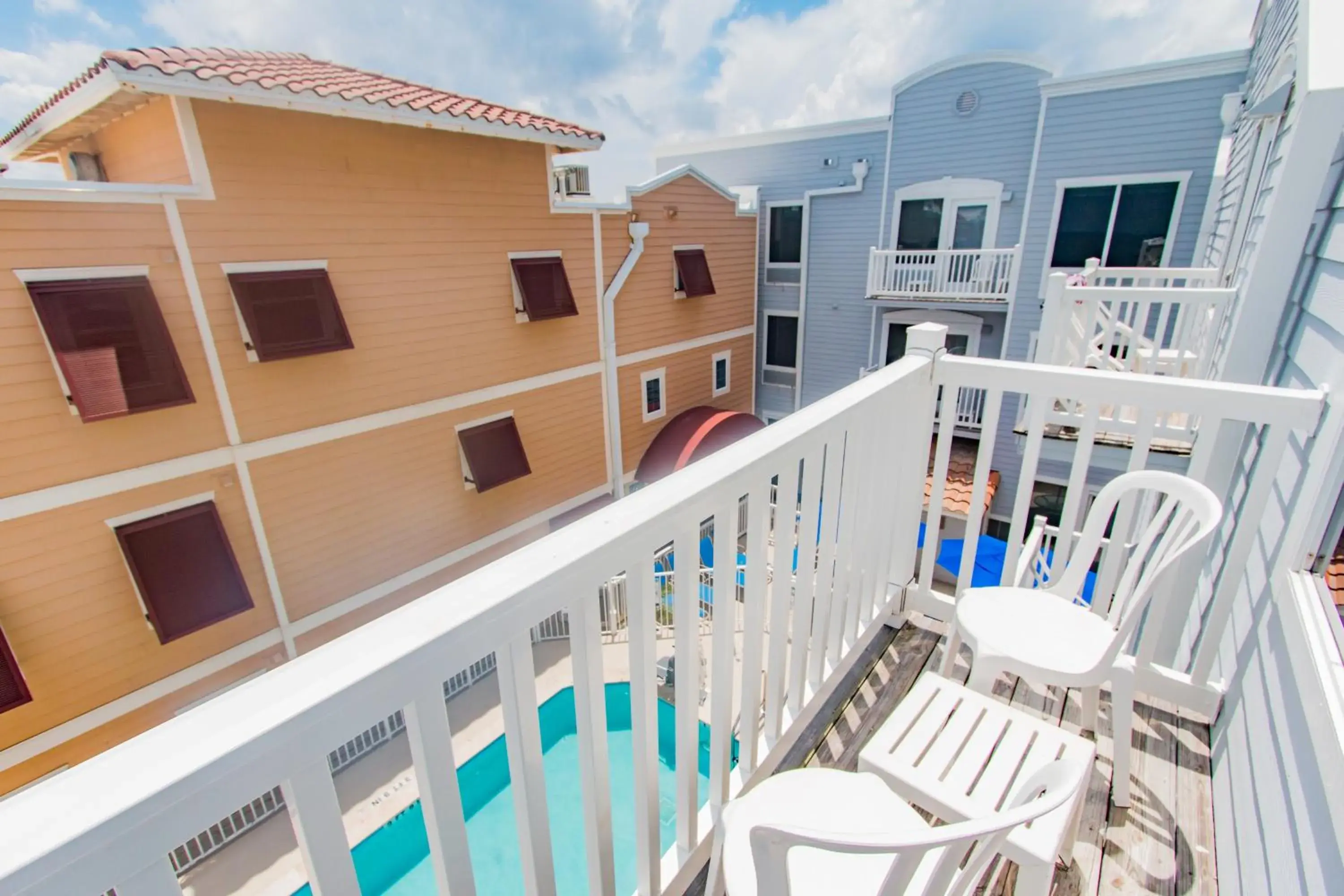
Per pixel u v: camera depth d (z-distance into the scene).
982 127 8.62
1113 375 1.74
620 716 5.07
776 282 11.24
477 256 6.74
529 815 0.91
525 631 0.80
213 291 4.97
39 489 4.41
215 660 5.40
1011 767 1.23
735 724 2.81
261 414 5.38
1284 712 1.25
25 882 0.45
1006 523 8.95
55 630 4.59
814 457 1.45
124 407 4.52
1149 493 2.94
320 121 5.33
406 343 6.29
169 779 0.51
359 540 6.25
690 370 10.22
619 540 0.91
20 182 4.03
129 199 4.48
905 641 2.15
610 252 8.33
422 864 4.41
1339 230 1.91
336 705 0.61
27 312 4.22
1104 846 1.45
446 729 0.74
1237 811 1.37
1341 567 1.37
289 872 4.44
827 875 0.99
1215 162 7.20
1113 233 8.02
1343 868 0.87
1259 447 2.32
